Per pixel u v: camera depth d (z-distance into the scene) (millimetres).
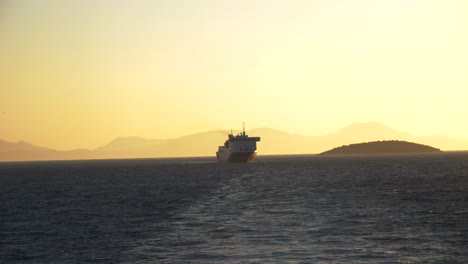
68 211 84062
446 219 66562
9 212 84562
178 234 57219
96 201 100312
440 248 47656
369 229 58406
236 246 49188
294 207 81500
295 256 44500
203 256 45312
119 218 73562
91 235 58781
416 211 75188
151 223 67312
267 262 42500
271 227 60438
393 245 49000
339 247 48156
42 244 53812
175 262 43469
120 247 50875
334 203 86875
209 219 69000
